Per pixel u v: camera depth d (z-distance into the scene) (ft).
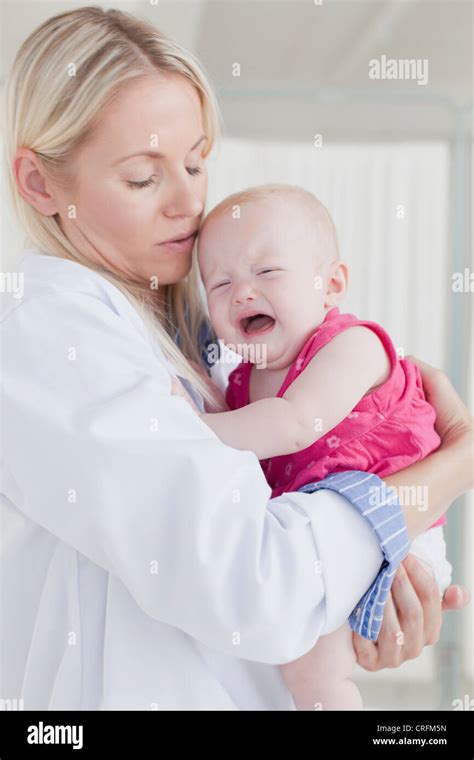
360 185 10.70
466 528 11.18
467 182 10.78
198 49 11.84
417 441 3.33
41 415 2.71
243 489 2.66
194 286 3.83
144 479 2.61
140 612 2.88
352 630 3.07
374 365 3.33
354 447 3.31
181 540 2.58
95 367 2.79
